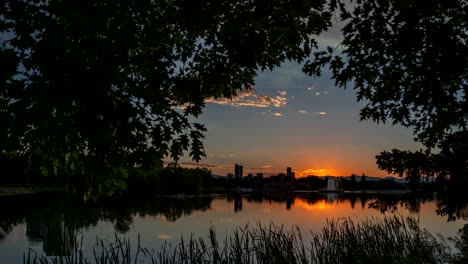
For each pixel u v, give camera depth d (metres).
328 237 15.12
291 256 13.51
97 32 5.71
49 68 5.01
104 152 5.71
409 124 6.86
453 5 5.50
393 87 6.39
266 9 8.05
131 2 6.32
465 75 5.87
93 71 5.33
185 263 13.94
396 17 5.69
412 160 6.04
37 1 5.34
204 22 8.29
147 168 6.98
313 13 8.72
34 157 7.14
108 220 37.16
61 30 5.22
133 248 21.94
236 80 9.64
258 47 8.23
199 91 8.97
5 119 5.52
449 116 5.91
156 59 8.55
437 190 5.93
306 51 9.27
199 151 7.30
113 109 5.48
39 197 80.06
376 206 6.34
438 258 13.61
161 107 7.33
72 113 5.45
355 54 6.43
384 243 14.99
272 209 58.06
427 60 5.59
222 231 30.20
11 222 35.31
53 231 29.33
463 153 5.65
